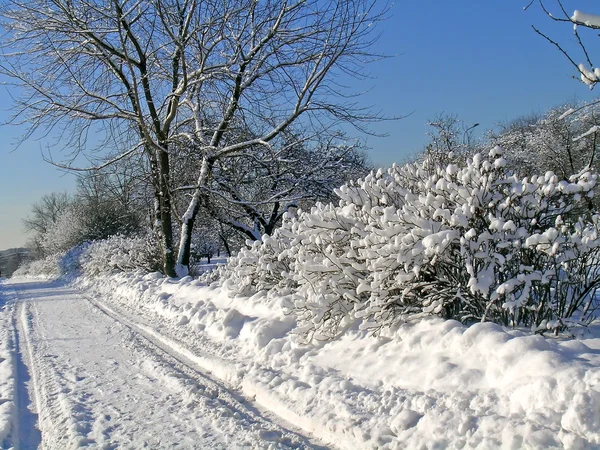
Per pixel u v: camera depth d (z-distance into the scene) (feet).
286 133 56.39
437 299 19.72
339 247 23.26
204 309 34.27
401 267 19.69
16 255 383.45
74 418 18.80
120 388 22.49
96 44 51.03
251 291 34.27
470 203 18.45
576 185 18.17
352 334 21.79
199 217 69.10
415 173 24.03
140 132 54.75
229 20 50.80
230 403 19.85
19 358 30.45
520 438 12.19
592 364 13.99
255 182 62.18
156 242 65.00
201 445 15.90
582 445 11.48
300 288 23.89
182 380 22.70
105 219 144.36
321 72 49.90
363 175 66.13
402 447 13.85
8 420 18.90
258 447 15.40
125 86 54.75
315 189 63.16
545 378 13.44
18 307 59.82
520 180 20.25
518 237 18.07
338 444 15.40
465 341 16.70
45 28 50.39
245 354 25.40
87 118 54.13
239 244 83.97
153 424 17.92
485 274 17.97
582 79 14.24
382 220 19.81
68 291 77.10
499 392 14.34
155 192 57.26
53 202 275.59
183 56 48.26
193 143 55.42
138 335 34.63
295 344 22.98
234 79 53.83
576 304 18.37
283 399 18.80
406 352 18.43
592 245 17.71
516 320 19.16
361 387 17.81
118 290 57.52
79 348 31.65
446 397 15.08
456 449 12.96
